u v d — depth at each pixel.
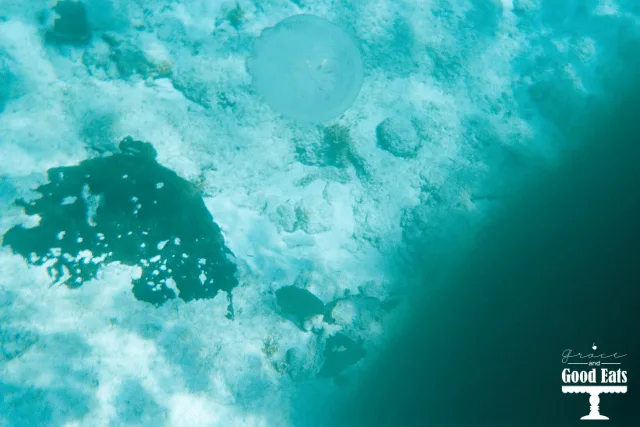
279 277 5.44
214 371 4.86
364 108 5.94
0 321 4.32
